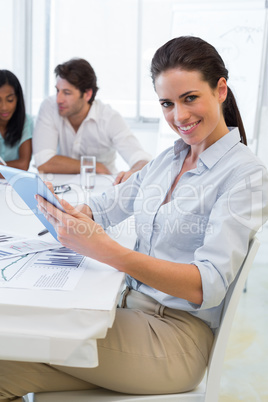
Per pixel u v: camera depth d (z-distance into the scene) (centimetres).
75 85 255
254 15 387
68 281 92
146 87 439
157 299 111
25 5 423
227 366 194
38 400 102
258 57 386
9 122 267
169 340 103
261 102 391
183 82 101
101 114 269
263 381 183
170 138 404
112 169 290
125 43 433
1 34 420
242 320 235
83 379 101
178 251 113
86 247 96
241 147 109
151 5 422
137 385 102
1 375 99
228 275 98
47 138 268
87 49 437
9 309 82
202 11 399
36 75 443
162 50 104
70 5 430
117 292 88
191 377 104
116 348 100
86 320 81
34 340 82
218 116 107
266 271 303
